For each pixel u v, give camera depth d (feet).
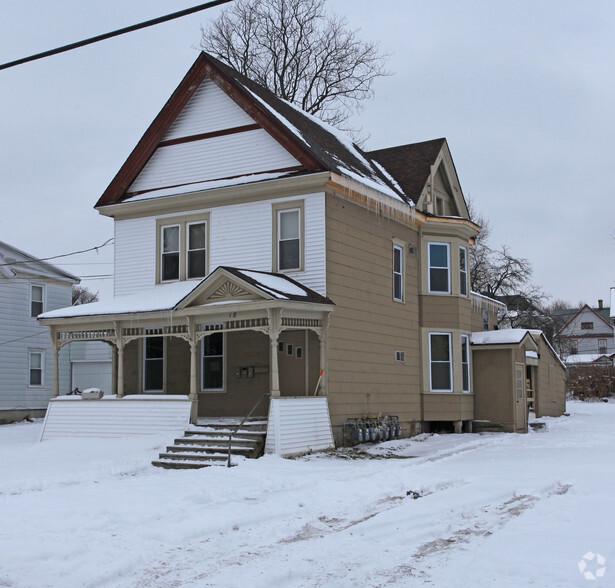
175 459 54.13
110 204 72.90
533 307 165.37
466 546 27.45
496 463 51.06
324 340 61.31
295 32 120.47
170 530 30.27
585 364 200.44
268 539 29.45
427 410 77.66
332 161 66.74
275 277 61.93
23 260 110.83
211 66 68.49
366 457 57.52
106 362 115.96
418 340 78.43
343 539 29.07
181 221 70.18
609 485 39.60
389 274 73.05
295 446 56.29
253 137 67.15
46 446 61.00
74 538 29.30
